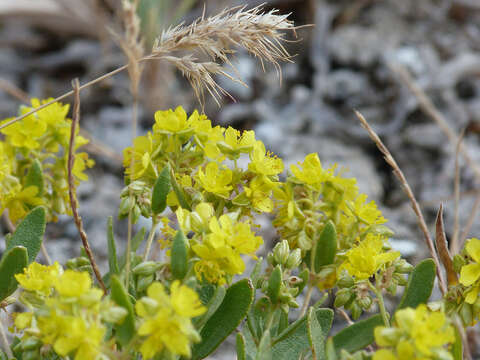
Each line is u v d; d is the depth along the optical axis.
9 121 0.42
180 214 0.38
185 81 0.93
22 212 0.43
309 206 0.40
